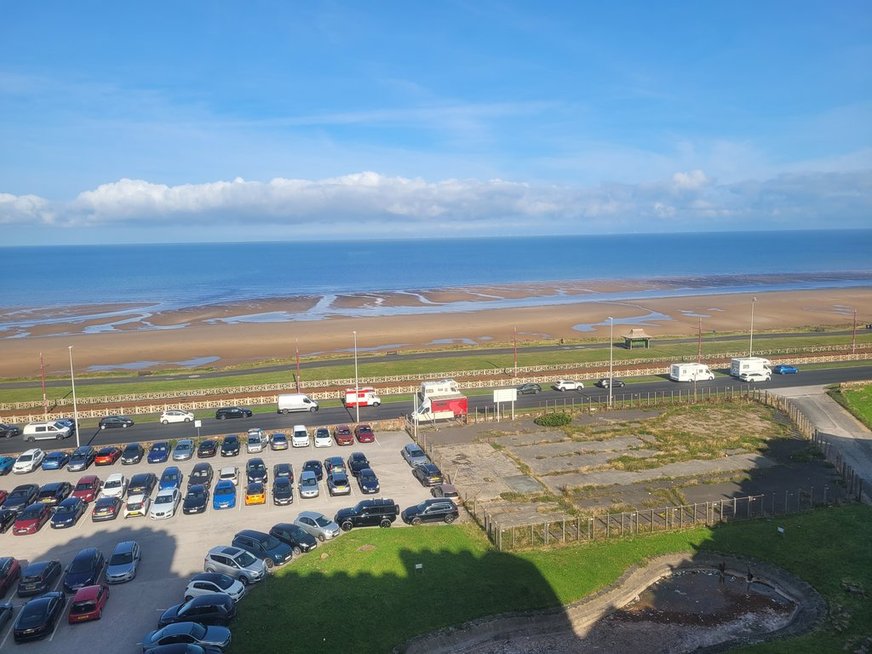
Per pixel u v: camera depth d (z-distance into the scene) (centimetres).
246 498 4997
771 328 14350
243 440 6644
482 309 18725
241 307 19775
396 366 10456
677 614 3634
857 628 3381
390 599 3572
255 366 10850
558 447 6328
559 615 3525
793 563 4072
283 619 3378
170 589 3788
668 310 17762
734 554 4203
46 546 4366
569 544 4291
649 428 6888
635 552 4194
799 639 3288
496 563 3997
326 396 8450
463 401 7344
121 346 13350
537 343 12700
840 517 4678
